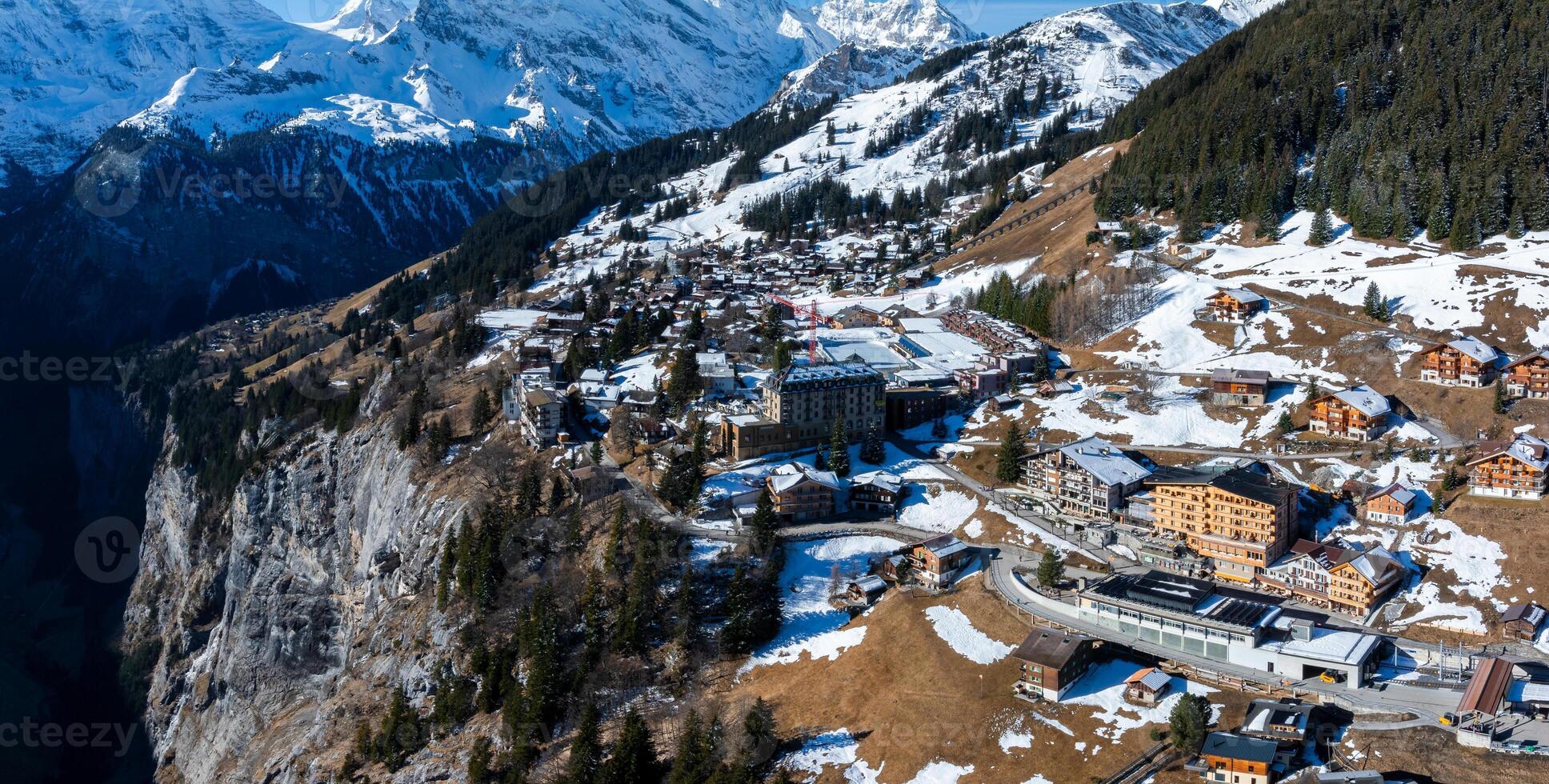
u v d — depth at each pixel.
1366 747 126.50
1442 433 199.88
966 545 173.88
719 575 171.88
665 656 160.12
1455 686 138.00
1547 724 127.19
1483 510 173.12
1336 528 179.38
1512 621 151.50
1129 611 151.88
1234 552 171.38
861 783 134.25
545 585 173.62
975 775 131.62
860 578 173.12
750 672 157.88
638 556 170.75
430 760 157.38
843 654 156.62
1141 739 131.50
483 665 166.75
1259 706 132.88
